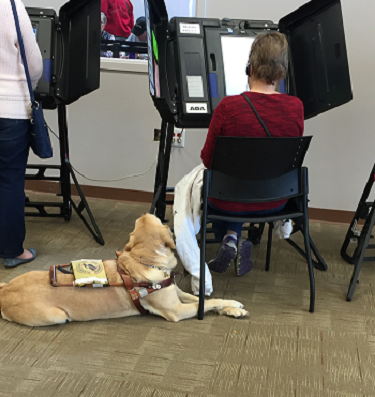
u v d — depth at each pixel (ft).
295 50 7.83
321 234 9.45
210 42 7.37
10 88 6.48
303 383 4.87
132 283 5.63
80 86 7.74
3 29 6.14
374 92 9.21
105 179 10.77
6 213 6.90
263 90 5.75
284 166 5.82
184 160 10.31
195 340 5.54
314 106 7.67
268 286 7.09
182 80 7.18
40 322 5.54
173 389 4.68
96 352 5.23
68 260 7.59
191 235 6.25
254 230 8.57
